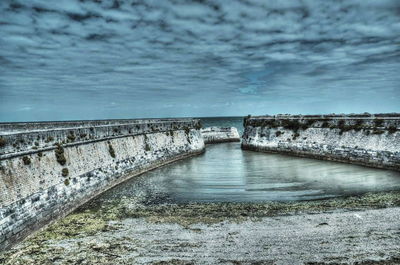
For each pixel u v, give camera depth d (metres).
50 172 22.70
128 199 25.88
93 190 27.00
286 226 18.97
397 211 20.66
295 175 32.75
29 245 17.45
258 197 25.06
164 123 46.50
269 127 52.88
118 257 15.71
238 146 63.56
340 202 23.08
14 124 26.58
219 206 23.12
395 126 35.62
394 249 15.66
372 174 31.95
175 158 45.69
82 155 27.53
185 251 16.23
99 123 37.88
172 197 25.91
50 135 24.05
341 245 16.30
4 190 18.17
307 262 14.78
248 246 16.58
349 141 39.91
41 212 20.27
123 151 34.88
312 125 46.38
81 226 20.14
